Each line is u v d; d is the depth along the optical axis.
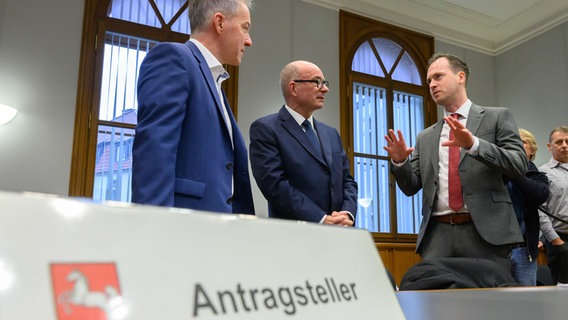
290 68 1.96
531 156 2.69
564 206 2.87
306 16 5.02
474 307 0.54
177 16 4.34
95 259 0.21
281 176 1.74
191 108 1.12
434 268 1.10
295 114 1.91
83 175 3.73
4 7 3.66
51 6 3.83
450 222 1.75
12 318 0.18
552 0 5.38
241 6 1.33
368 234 0.38
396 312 0.35
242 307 0.26
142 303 0.22
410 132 5.47
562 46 5.47
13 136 3.54
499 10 5.64
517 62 6.02
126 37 4.12
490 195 1.70
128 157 3.95
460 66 1.92
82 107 3.81
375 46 5.48
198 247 0.25
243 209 1.30
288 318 0.28
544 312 0.49
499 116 1.79
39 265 0.20
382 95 5.39
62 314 0.20
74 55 3.86
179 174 1.07
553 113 5.50
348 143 5.00
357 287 0.34
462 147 1.62
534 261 2.16
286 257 0.30
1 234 0.19
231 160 1.23
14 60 3.63
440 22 5.88
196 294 0.24
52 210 0.21
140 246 0.23
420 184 1.99
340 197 1.85
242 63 4.56
